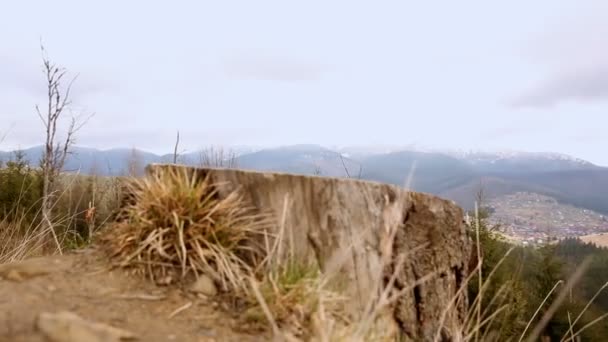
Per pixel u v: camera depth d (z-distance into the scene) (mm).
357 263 2371
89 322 1578
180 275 2129
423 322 2594
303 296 2010
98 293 1969
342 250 2355
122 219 2543
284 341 1773
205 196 2352
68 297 1910
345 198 2414
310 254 2316
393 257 2508
